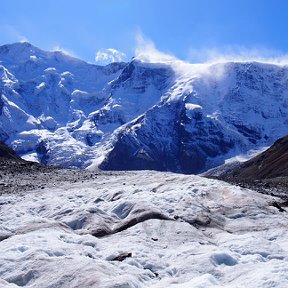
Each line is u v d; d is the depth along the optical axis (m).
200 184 32.56
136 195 29.28
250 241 19.92
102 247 19.25
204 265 16.23
